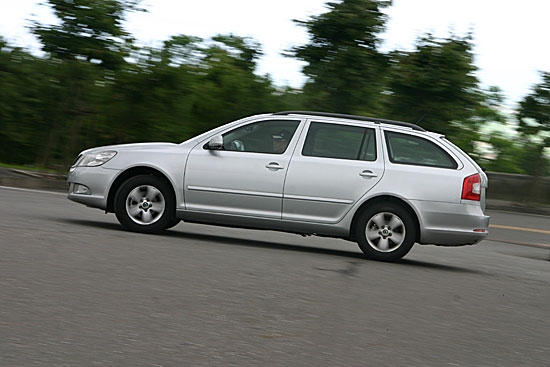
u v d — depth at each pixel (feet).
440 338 21.33
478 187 36.70
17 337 17.90
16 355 16.61
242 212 36.63
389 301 25.91
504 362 19.39
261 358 17.83
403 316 23.71
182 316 21.07
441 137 37.50
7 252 27.89
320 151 36.91
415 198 36.35
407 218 36.29
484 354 20.01
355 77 89.25
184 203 36.94
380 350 19.47
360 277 30.37
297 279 28.32
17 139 92.99
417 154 37.01
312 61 91.04
